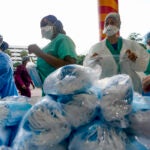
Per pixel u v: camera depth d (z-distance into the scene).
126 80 1.26
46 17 2.80
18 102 1.46
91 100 1.22
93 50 3.17
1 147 1.30
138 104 1.29
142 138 1.29
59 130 1.20
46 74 2.69
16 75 5.45
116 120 1.21
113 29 3.10
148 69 3.21
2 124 1.35
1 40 3.79
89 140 1.19
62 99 1.25
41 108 1.22
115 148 1.18
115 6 5.15
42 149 1.21
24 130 1.25
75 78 1.24
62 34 2.76
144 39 4.77
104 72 3.03
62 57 2.63
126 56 3.10
